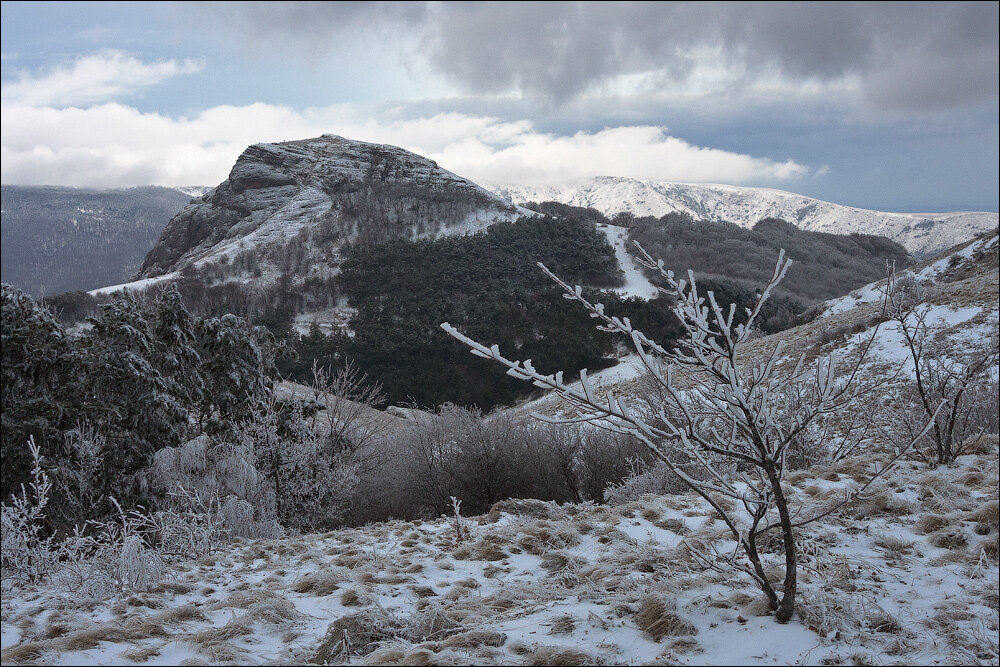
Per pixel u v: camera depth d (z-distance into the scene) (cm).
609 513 760
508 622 424
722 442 370
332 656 377
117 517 1144
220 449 1305
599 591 468
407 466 1552
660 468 998
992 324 2170
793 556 371
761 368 357
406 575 572
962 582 436
